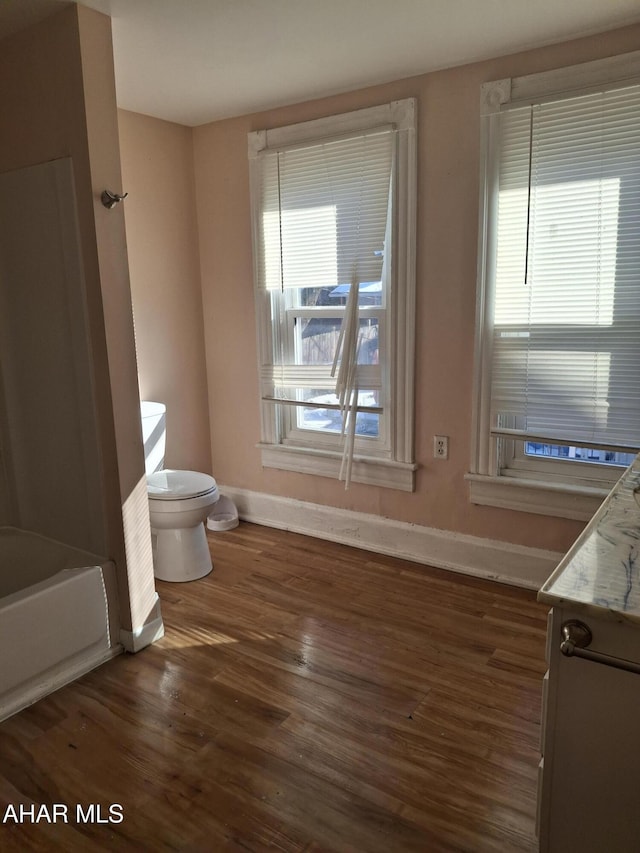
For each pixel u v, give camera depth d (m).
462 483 2.91
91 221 2.10
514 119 2.49
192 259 3.53
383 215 2.84
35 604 2.07
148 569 2.41
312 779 1.76
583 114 2.36
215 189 3.41
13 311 2.46
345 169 2.92
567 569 1.16
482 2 2.06
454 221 2.71
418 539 3.08
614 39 2.29
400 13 2.13
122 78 2.68
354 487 3.27
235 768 1.80
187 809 1.67
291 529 3.54
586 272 2.44
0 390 2.61
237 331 3.52
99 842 1.58
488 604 2.69
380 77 2.72
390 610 2.66
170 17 2.11
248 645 2.42
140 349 3.29
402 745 1.88
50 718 2.03
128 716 2.03
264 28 2.22
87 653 2.28
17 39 2.16
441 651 2.35
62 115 2.10
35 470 2.57
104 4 2.00
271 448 3.49
